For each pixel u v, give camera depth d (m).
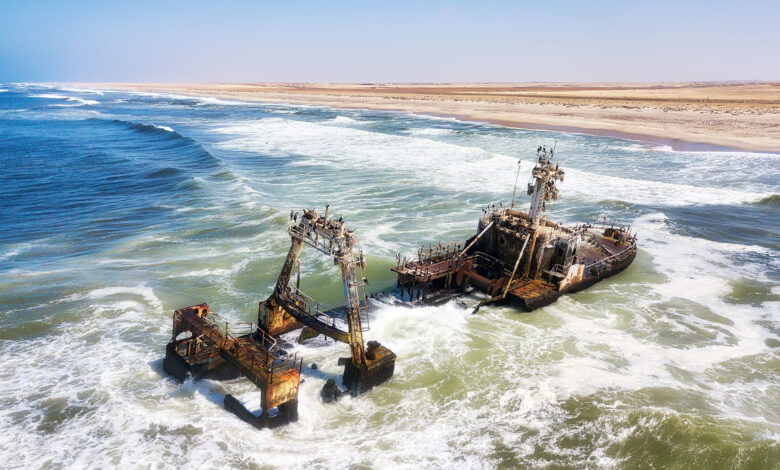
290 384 13.02
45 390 14.88
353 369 14.84
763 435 13.11
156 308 20.52
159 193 40.94
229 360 14.30
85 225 32.41
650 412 13.66
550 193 21.62
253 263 25.72
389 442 12.92
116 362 16.48
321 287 23.08
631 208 38.03
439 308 20.50
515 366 16.66
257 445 12.62
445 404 14.63
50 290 21.92
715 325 20.39
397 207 37.25
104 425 13.30
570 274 22.28
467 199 39.94
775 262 27.66
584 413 14.06
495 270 23.22
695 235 32.50
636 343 18.72
